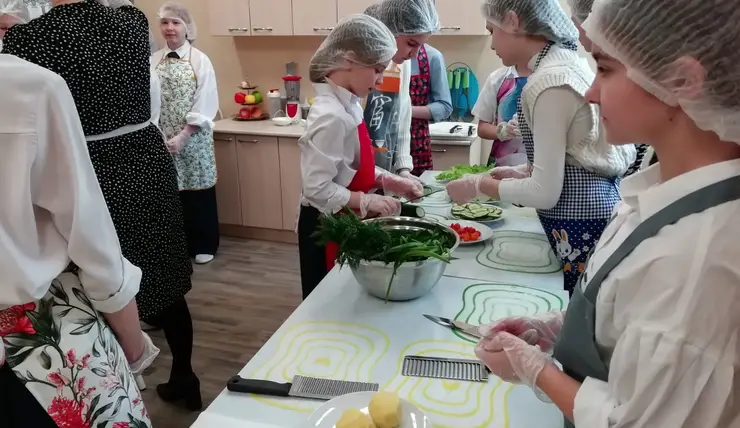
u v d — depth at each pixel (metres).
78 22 1.62
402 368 1.18
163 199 2.01
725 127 0.69
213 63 4.72
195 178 3.89
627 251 0.75
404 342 1.27
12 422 1.03
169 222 2.05
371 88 2.02
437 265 1.41
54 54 1.56
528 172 1.90
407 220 1.66
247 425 1.03
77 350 1.08
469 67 4.08
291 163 4.15
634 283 0.72
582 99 1.52
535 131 1.58
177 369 2.41
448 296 1.49
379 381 1.14
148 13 4.68
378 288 1.43
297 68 4.52
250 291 3.65
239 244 4.42
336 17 3.93
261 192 4.30
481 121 3.13
